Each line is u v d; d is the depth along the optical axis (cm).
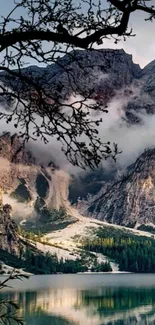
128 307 14875
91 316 12712
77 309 14325
